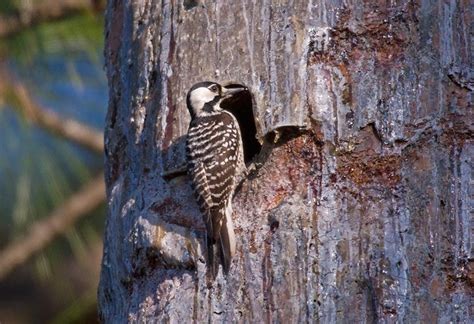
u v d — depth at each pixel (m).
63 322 16.08
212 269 11.14
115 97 12.98
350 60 11.50
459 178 11.09
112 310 12.29
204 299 11.12
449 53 11.38
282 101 11.44
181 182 11.87
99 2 15.20
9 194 15.07
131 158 12.40
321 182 11.23
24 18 14.88
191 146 11.72
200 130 11.75
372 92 11.35
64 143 15.29
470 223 10.98
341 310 10.77
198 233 11.43
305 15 11.66
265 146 11.46
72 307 16.11
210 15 12.08
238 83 11.72
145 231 11.62
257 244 11.12
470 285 10.86
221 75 11.87
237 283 11.04
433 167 11.12
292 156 11.39
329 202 11.13
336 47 11.56
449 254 10.91
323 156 11.30
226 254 11.12
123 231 12.02
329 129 11.31
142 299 11.55
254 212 11.30
